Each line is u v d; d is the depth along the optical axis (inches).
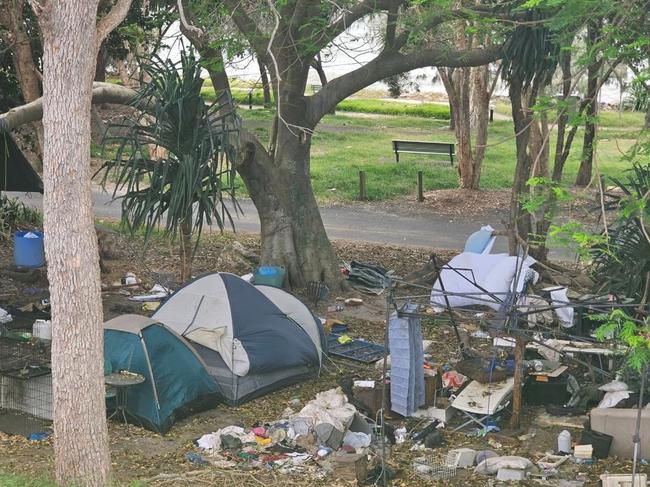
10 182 708.0
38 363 439.2
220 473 368.5
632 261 501.0
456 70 1067.9
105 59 1257.4
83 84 288.5
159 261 721.0
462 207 998.4
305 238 656.4
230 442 402.6
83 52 286.5
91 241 299.6
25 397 427.8
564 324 521.3
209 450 399.5
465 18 517.7
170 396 430.0
